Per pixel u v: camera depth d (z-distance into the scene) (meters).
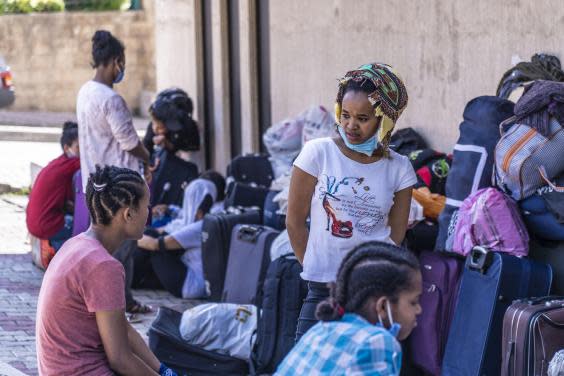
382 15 8.68
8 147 16.95
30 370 6.88
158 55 13.01
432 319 6.27
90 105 7.87
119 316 4.27
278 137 9.38
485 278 5.96
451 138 7.95
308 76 9.89
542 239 6.16
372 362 3.15
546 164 5.95
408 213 5.11
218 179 9.30
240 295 7.80
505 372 5.62
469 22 7.67
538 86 6.07
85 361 4.29
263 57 10.76
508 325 5.61
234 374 6.82
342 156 4.98
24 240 11.07
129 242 7.93
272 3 10.46
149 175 8.15
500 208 6.06
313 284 5.04
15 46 21.97
